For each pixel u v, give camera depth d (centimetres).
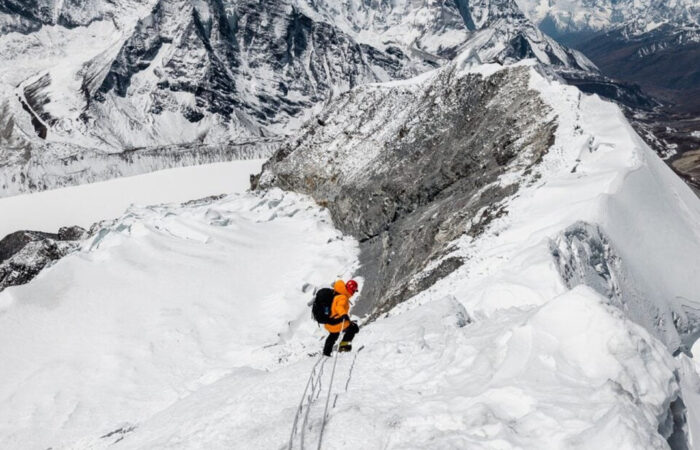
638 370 685
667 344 2236
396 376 881
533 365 732
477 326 991
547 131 3916
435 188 4934
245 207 6938
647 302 2295
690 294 2509
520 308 1020
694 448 693
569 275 1925
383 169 5769
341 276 4978
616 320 732
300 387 891
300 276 5031
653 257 2544
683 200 3309
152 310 4475
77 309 4453
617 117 3669
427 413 705
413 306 2514
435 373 846
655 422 602
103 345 3969
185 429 892
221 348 4022
